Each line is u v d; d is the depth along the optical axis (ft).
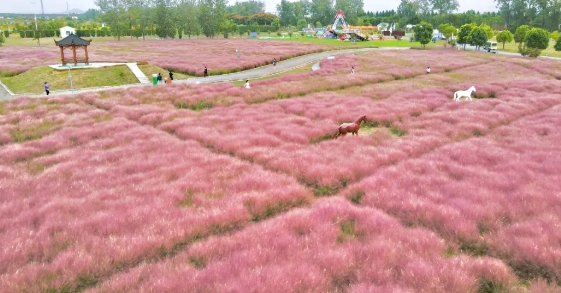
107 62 207.41
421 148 70.33
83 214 44.45
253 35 557.33
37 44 379.55
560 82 152.35
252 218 45.57
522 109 99.45
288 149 71.26
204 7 507.71
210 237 39.34
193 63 223.10
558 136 72.38
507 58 256.11
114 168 61.05
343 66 215.10
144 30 505.66
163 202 47.47
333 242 37.50
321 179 56.08
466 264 32.71
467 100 114.21
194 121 93.91
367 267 32.65
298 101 116.47
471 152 65.16
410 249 35.65
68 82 164.35
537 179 51.03
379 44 403.13
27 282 31.24
